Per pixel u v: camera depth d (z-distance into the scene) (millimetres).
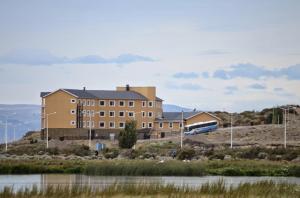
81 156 161125
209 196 65062
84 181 90438
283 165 122312
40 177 100875
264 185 71250
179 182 89062
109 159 147000
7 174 108125
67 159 142375
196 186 75188
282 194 67188
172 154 160750
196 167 109438
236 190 67438
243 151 160625
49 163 119812
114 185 69062
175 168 108062
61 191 65188
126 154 162250
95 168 107312
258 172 115062
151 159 148250
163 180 91188
